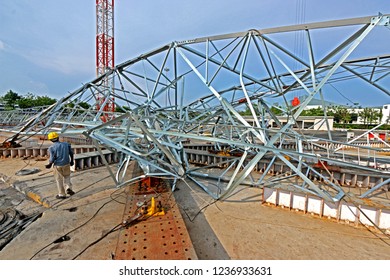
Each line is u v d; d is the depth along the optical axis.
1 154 13.09
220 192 7.86
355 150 20.31
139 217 5.10
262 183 8.70
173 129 9.39
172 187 7.81
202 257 4.25
